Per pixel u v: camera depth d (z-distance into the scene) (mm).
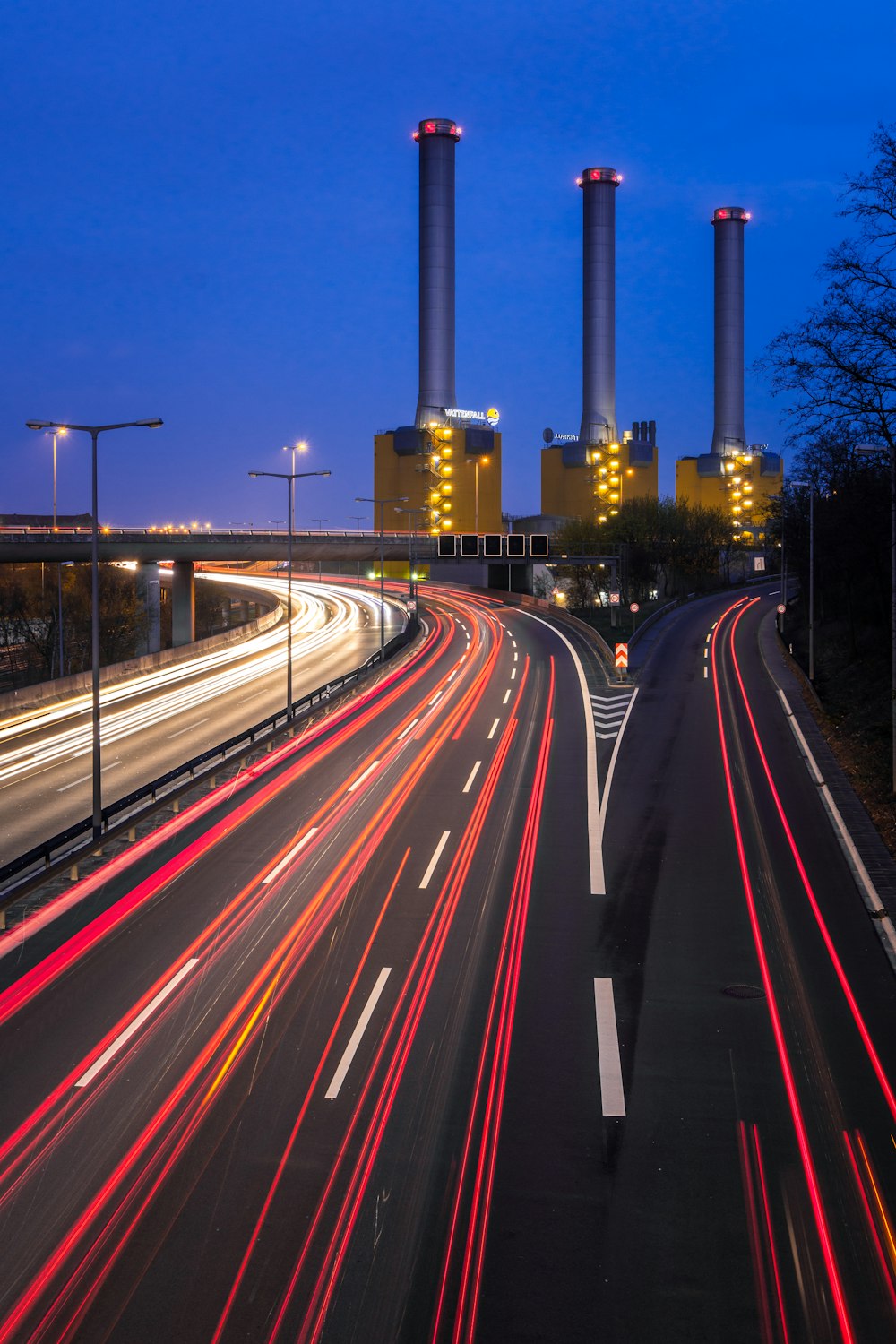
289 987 18062
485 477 165875
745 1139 13281
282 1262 10836
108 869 25484
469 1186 12180
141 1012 17047
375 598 127375
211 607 160250
